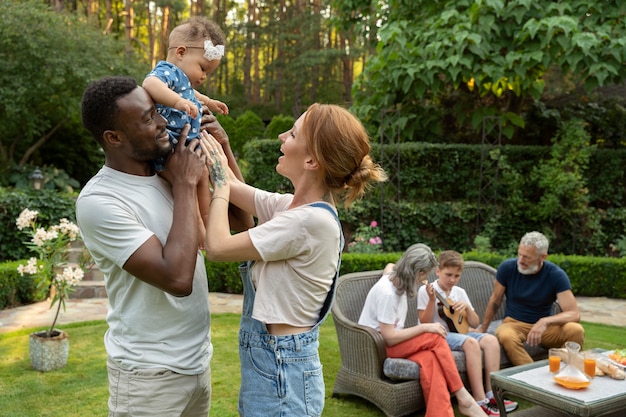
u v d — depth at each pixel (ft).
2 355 15.58
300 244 5.41
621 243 29.60
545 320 13.73
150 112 5.32
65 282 15.02
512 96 33.76
